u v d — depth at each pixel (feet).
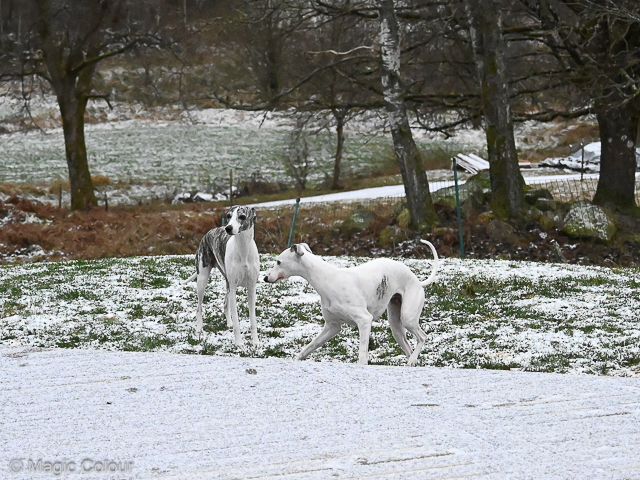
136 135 165.78
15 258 70.13
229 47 105.40
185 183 135.64
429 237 70.33
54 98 179.63
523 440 18.38
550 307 39.63
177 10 102.73
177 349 32.01
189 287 45.27
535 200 75.20
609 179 81.66
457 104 86.28
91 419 19.99
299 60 104.47
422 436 18.65
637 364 29.68
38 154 152.56
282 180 138.41
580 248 68.28
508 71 84.74
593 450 17.70
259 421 19.81
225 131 169.37
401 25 85.97
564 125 161.79
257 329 35.86
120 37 106.93
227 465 16.90
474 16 73.31
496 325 36.17
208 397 21.84
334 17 84.74
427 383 23.43
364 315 26.68
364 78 91.35
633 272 51.75
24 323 36.42
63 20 105.50
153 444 18.20
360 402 21.40
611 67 76.84
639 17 68.44
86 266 52.49
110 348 32.30
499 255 66.69
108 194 127.24
